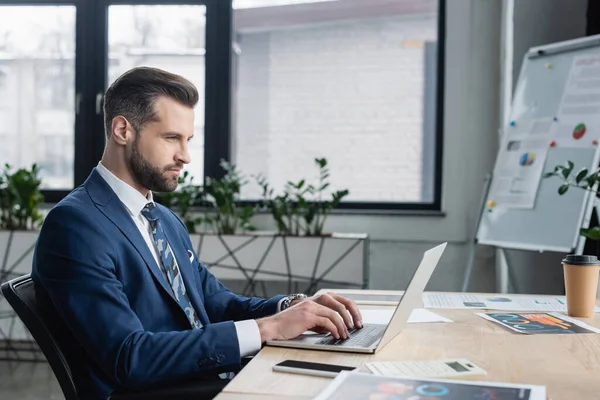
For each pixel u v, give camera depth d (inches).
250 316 62.2
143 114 53.1
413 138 143.6
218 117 148.5
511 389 32.7
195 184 149.5
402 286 139.6
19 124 154.9
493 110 136.7
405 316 49.1
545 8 129.0
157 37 150.4
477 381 34.3
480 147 136.9
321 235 129.5
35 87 154.1
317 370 38.0
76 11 150.9
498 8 136.3
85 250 47.8
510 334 50.3
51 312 48.7
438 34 139.9
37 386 121.6
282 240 127.2
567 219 108.1
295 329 46.9
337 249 125.6
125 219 52.1
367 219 140.3
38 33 153.3
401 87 143.7
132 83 53.2
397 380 34.5
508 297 69.9
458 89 137.5
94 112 151.8
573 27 128.9
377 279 140.6
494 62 136.6
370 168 145.4
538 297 70.2
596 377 38.1
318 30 146.3
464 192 137.5
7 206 136.1
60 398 114.5
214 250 129.2
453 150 137.9
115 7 151.3
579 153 109.8
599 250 113.1
